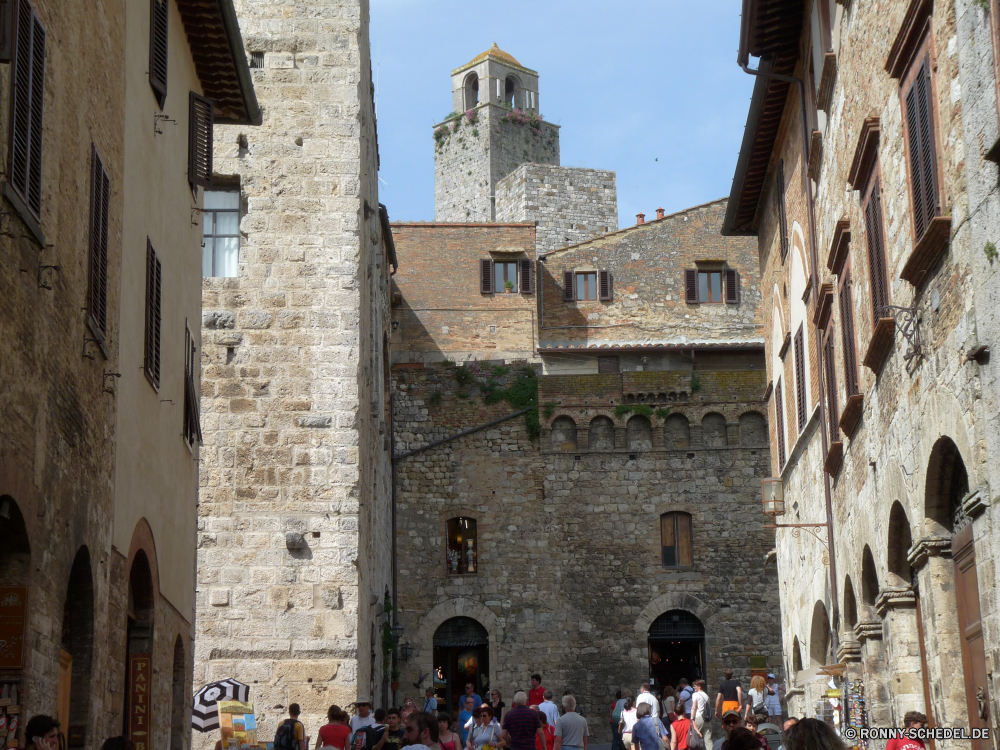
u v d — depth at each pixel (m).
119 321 15.19
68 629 13.53
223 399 26.52
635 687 41.97
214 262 27.19
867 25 16.94
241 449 26.34
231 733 20.45
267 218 27.28
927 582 14.68
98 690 13.89
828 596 22.83
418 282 46.50
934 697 14.87
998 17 10.98
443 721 19.28
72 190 12.91
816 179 22.09
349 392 26.67
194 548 21.02
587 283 48.03
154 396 17.41
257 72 27.84
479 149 93.38
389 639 38.41
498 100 94.44
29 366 11.27
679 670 44.00
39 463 11.52
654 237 48.59
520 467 43.88
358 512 26.22
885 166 15.88
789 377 27.20
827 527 22.05
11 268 10.75
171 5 19.25
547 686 41.97
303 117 27.73
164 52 18.03
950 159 12.73
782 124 26.03
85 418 13.38
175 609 19.08
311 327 26.89
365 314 29.50
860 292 18.06
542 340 47.06
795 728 7.13
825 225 21.28
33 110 11.41
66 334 12.59
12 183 10.67
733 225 31.28
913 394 14.80
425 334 45.91
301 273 27.09
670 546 43.31
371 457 31.34
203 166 21.03
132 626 17.03
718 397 44.16
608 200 70.56
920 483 14.58
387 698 38.38
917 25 13.70
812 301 22.91
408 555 42.91
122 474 15.28
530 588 42.84
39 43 11.60
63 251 12.49
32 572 11.27
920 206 13.93
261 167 27.47
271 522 26.08
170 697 18.55
